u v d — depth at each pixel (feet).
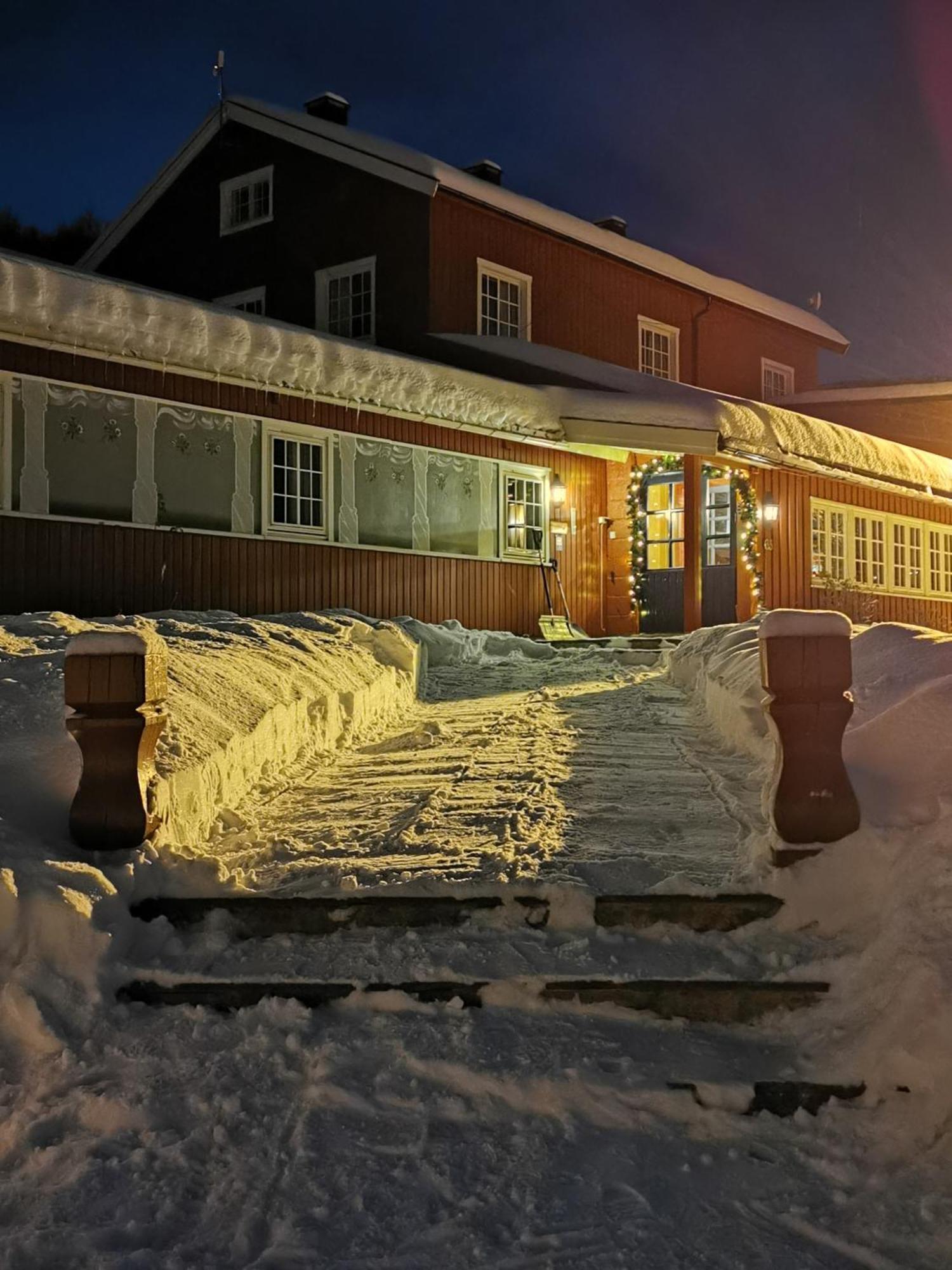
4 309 34.24
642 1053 12.46
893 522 68.69
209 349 39.99
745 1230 10.12
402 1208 10.47
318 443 45.27
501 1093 11.93
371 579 47.26
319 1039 12.91
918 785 15.72
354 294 61.36
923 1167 10.58
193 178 69.41
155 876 15.66
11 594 35.14
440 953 14.01
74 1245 10.11
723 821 18.78
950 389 80.07
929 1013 11.63
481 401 50.01
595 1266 9.70
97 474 37.65
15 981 13.57
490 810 19.80
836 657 15.02
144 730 16.30
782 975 13.26
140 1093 12.19
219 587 41.29
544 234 64.18
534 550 55.93
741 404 54.80
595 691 37.78
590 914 14.64
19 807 16.53
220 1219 10.44
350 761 26.73
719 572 58.03
